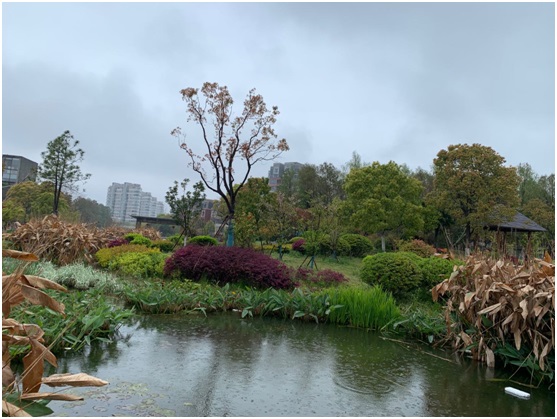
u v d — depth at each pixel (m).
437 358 4.06
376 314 5.27
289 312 5.76
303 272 8.74
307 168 31.73
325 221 14.45
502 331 3.87
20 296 2.36
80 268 7.57
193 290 6.52
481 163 19.22
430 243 23.17
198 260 7.87
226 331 4.73
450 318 4.46
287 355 3.90
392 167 20.02
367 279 7.18
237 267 7.71
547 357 3.49
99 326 3.86
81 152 19.19
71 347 3.53
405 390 3.12
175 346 3.94
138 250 10.24
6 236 9.63
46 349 2.28
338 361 3.80
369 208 18.80
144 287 6.62
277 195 13.06
